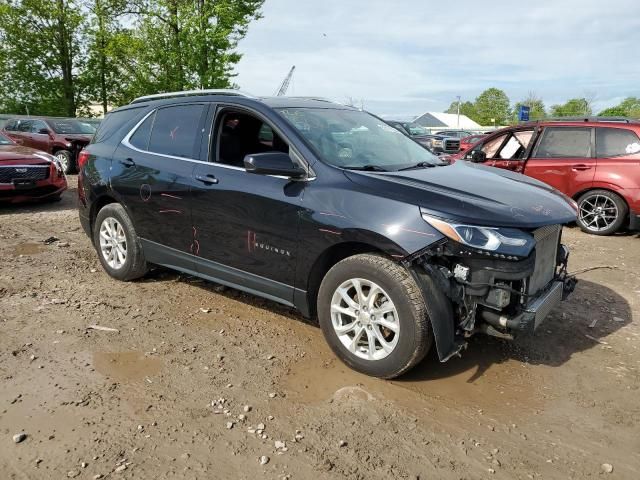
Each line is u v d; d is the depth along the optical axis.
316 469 2.56
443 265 3.12
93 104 31.91
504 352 3.79
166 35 22.30
